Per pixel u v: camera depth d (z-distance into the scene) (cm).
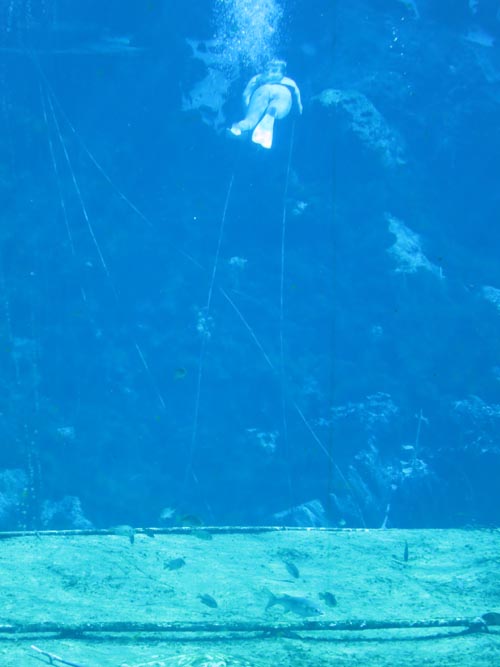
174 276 1894
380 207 1895
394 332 1892
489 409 1830
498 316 1883
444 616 581
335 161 1877
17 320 1838
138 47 1906
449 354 1897
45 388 1828
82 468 1778
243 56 1906
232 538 813
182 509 1778
